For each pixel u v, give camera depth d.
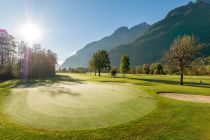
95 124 14.24
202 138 12.62
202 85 49.31
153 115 16.67
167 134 13.11
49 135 12.53
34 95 24.84
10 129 13.39
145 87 34.81
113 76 85.31
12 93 26.38
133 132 13.24
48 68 102.12
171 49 51.44
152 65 132.38
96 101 21.23
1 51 90.12
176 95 27.91
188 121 15.55
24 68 88.88
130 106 19.33
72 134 12.67
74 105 19.31
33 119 15.19
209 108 19.56
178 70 50.53
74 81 55.12
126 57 86.06
